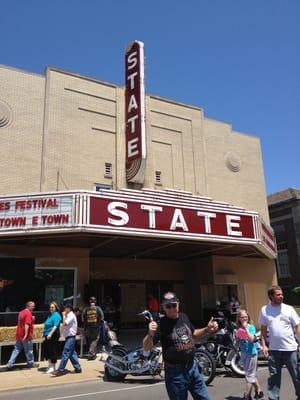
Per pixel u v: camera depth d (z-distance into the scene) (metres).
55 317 11.96
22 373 11.64
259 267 23.42
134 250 19.81
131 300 22.28
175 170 21.55
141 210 15.05
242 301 22.22
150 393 9.12
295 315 6.76
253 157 25.33
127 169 19.70
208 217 16.75
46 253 17.19
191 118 22.92
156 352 10.59
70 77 19.53
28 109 18.12
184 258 23.19
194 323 22.11
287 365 6.54
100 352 15.44
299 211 41.28
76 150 18.84
